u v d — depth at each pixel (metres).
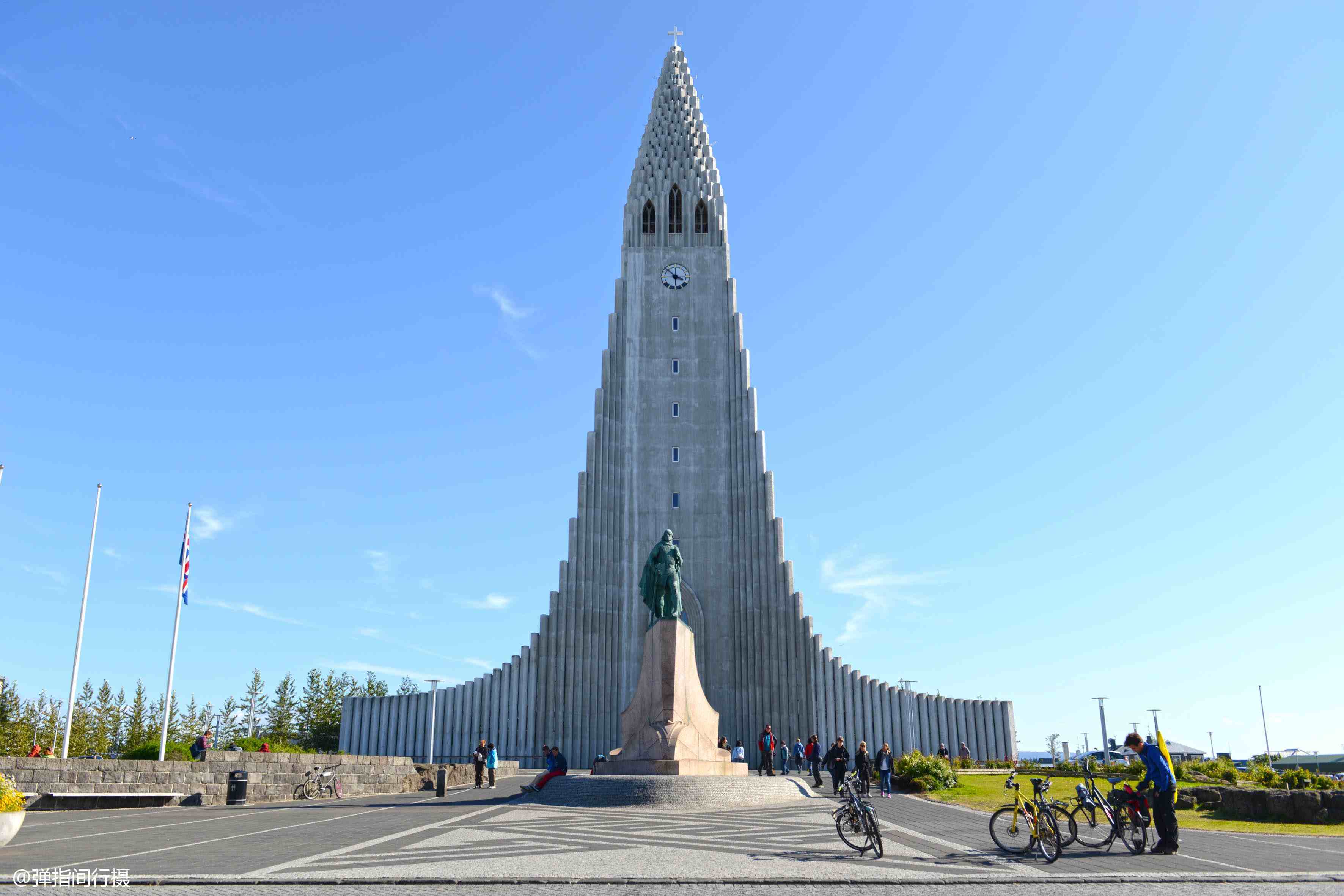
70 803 27.08
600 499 71.69
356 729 69.44
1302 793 23.69
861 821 17.78
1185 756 86.75
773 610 69.19
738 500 72.31
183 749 45.44
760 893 13.57
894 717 68.81
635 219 79.06
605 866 15.77
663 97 84.62
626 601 70.31
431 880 14.20
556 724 66.44
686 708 33.19
